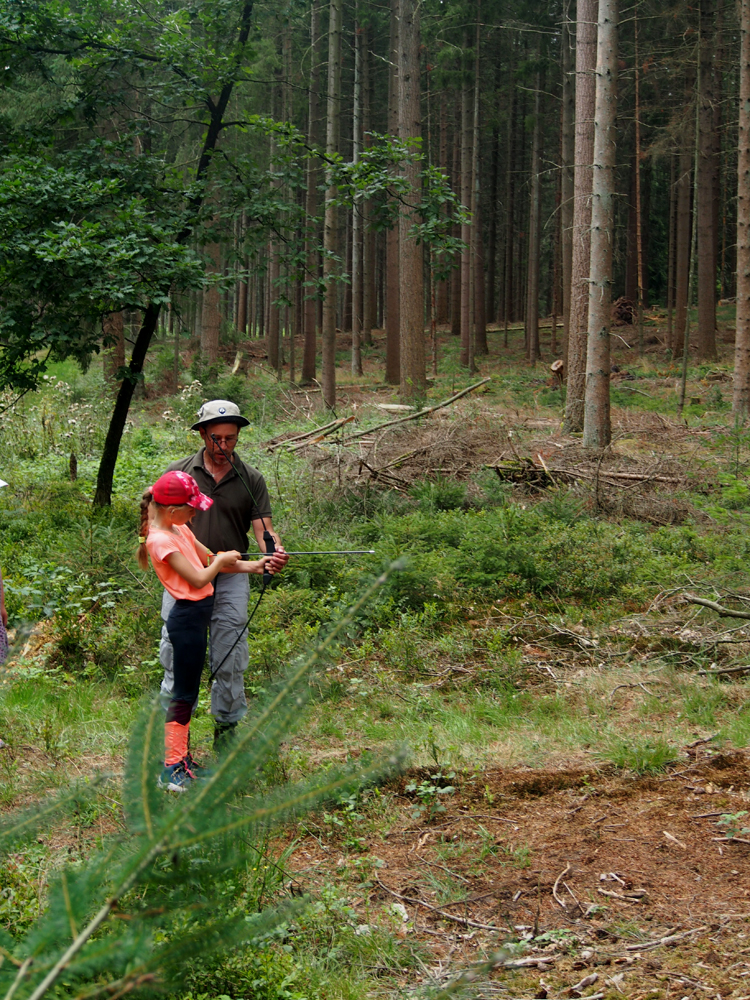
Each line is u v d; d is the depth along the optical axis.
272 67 23.31
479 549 8.12
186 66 10.45
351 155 31.97
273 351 30.22
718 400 20.06
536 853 3.67
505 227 44.81
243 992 2.56
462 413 14.03
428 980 2.79
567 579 7.80
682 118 26.23
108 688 5.90
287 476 11.23
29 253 8.90
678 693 5.58
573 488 10.98
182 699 4.29
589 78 15.52
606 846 3.70
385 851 3.73
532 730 5.08
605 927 3.09
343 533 9.62
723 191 36.56
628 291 38.19
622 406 20.59
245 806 1.38
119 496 11.70
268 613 6.96
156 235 9.46
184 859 1.34
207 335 25.64
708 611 7.00
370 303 37.50
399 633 6.61
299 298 35.84
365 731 5.04
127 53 10.34
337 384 27.84
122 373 10.38
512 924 3.15
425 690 5.79
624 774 4.39
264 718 1.40
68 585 7.29
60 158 10.33
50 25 10.18
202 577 4.25
